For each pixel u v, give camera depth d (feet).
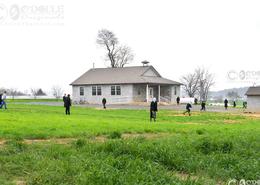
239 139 52.95
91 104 216.54
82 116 106.42
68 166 32.42
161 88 242.78
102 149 40.70
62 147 42.65
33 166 33.22
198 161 38.34
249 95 175.42
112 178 28.76
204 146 45.37
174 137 56.65
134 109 166.20
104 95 228.22
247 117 131.44
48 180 28.91
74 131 60.64
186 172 36.14
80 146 43.98
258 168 36.09
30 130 58.65
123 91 223.10
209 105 252.42
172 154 38.50
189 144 46.62
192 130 71.26
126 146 39.75
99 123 77.20
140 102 217.77
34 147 43.11
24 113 105.91
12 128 60.03
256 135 60.44
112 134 57.36
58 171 30.99
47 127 64.23
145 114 134.82
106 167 31.89
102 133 61.00
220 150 44.52
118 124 76.89
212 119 119.03
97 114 123.13
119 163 33.63
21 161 34.96
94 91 231.09
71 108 166.40
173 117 123.34
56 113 117.60
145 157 37.83
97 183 27.99
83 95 234.58
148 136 60.13
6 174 31.24
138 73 229.25
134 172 31.42
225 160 39.22
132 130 67.10
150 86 235.20
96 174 29.25
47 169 31.35
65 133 57.62
